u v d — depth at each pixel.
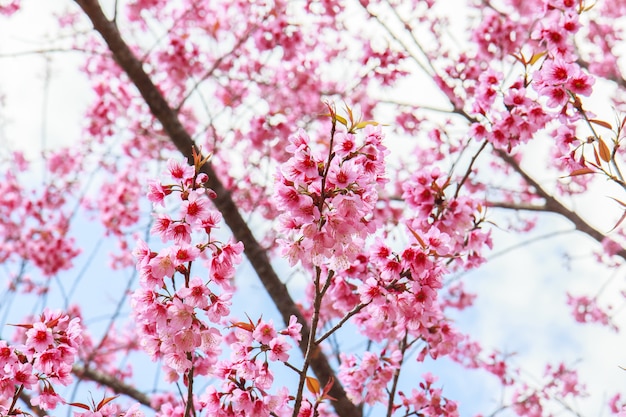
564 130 3.56
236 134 7.57
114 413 3.08
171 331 2.75
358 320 4.07
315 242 2.73
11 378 2.97
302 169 2.70
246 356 3.06
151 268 2.82
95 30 6.05
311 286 6.77
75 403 3.02
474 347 7.73
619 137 3.08
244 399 3.09
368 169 2.85
